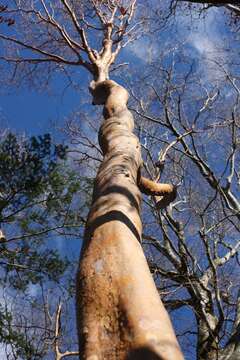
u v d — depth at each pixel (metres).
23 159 6.63
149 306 2.89
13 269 6.91
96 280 3.12
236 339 8.04
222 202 9.59
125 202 3.93
